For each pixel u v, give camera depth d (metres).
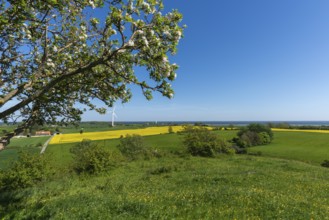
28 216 11.42
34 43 7.44
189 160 38.91
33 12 6.69
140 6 5.96
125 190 17.72
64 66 7.80
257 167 30.38
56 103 8.16
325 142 73.19
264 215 10.84
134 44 5.97
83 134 98.38
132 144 49.06
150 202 12.59
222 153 48.72
